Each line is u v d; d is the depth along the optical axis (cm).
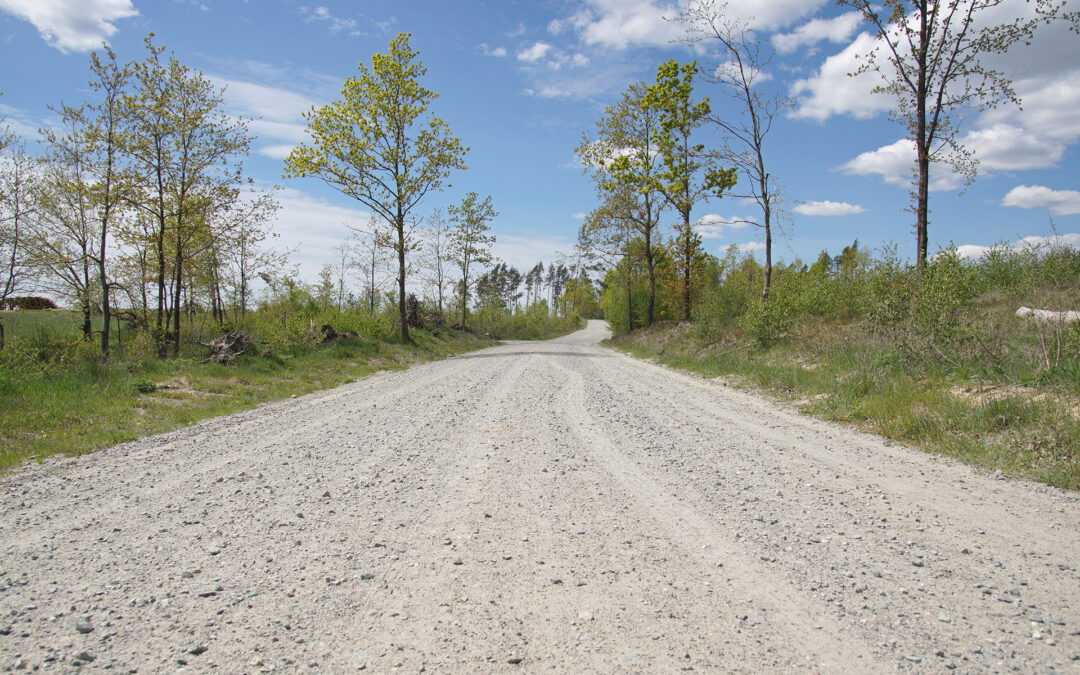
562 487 543
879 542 402
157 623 304
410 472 604
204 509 497
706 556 385
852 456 653
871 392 949
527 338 6594
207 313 2255
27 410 915
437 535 427
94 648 281
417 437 786
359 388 1441
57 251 1540
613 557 385
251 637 290
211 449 746
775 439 750
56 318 1612
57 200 1530
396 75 2733
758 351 1661
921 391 870
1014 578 343
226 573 367
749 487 537
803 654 271
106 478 611
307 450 722
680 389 1293
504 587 343
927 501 489
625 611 313
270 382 1445
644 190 2755
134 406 1040
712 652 273
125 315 1780
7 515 494
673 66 2225
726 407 1028
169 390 1212
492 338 4894
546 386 1352
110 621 307
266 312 2314
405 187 2816
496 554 391
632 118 3000
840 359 1223
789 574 355
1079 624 291
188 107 1628
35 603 329
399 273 2906
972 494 505
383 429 854
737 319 1953
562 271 14188
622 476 579
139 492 555
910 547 392
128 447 771
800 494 514
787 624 298
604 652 274
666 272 3148
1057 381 750
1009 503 480
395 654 274
